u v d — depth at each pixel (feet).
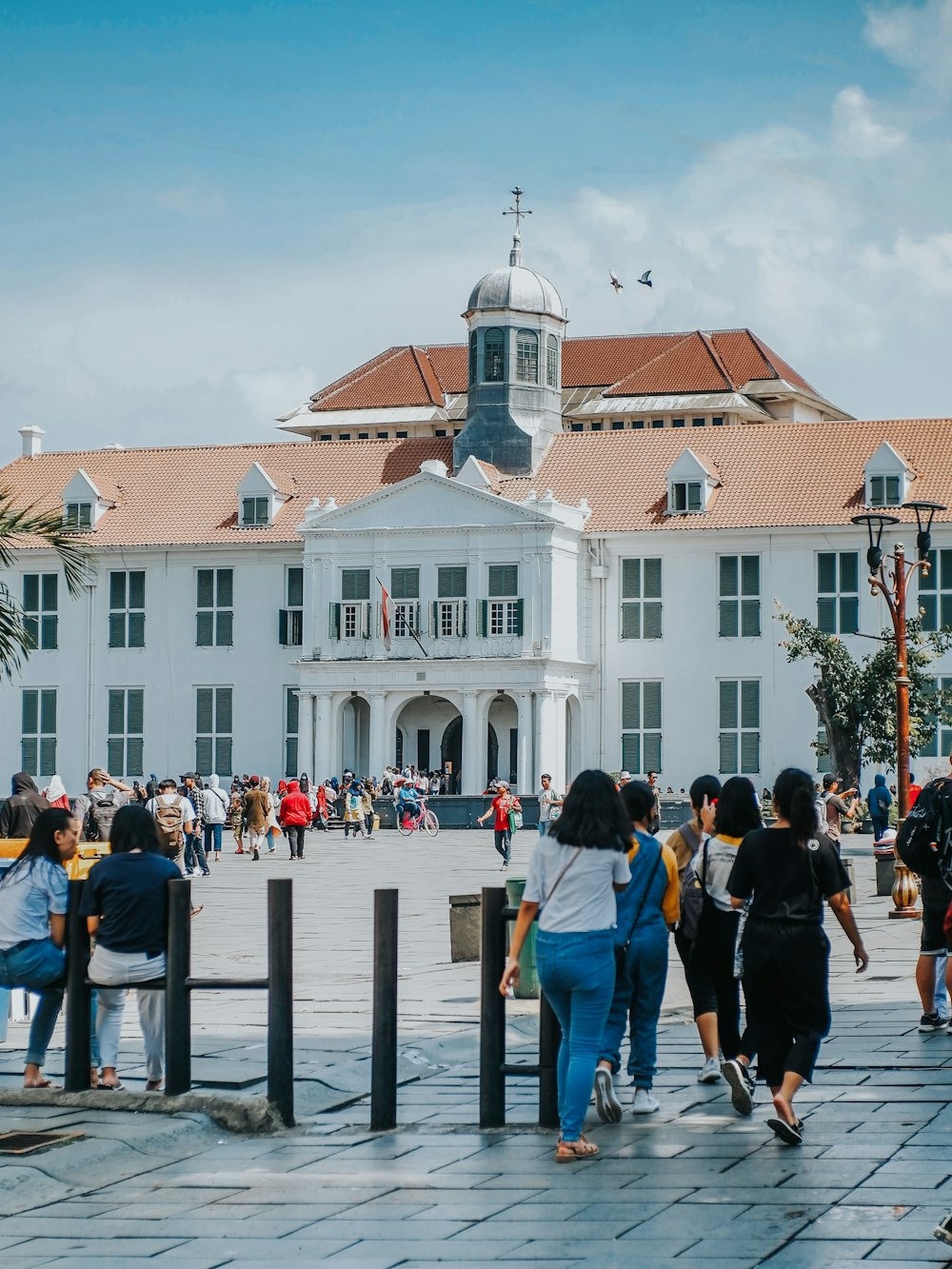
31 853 45.73
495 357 257.96
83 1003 44.86
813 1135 40.47
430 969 73.10
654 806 44.50
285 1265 31.40
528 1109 44.83
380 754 240.12
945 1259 30.50
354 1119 43.88
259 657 252.21
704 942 46.83
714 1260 30.76
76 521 92.38
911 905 92.48
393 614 240.12
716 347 389.80
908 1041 52.60
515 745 246.68
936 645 197.88
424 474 238.89
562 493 249.14
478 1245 32.24
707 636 237.45
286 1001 42.88
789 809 40.93
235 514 256.73
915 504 116.98
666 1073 49.06
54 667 259.19
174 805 111.45
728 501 239.09
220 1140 41.60
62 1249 32.83
